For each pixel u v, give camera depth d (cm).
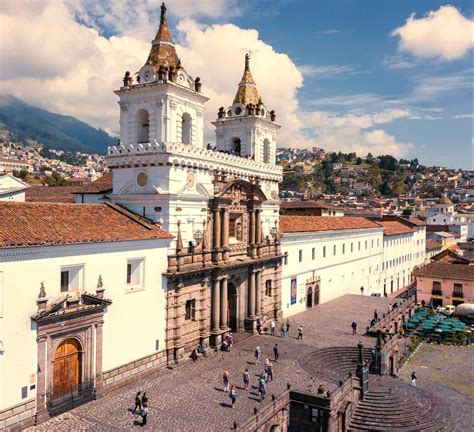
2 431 2984
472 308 7844
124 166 4644
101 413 3403
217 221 4997
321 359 4947
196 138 4847
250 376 4253
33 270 3169
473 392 5031
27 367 3131
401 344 6631
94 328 3616
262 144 6138
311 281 7244
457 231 16262
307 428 3794
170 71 4453
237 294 5575
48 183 15975
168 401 3656
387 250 10544
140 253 4056
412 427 3959
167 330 4381
